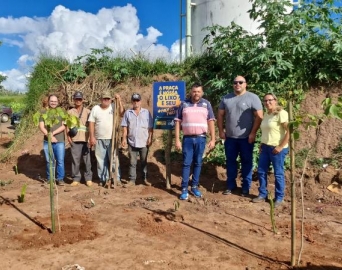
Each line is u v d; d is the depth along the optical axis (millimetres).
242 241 4629
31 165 9141
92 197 6590
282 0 8266
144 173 7473
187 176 6531
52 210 4742
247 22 11211
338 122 8039
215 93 9297
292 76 8422
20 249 4328
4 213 5648
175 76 10336
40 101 10742
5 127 20609
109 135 7316
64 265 3934
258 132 7879
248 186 6727
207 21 11828
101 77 10586
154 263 3994
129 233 4844
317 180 6973
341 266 3957
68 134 7328
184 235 4801
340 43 7914
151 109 9891
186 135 6508
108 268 3871
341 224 5328
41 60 11305
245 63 8570
